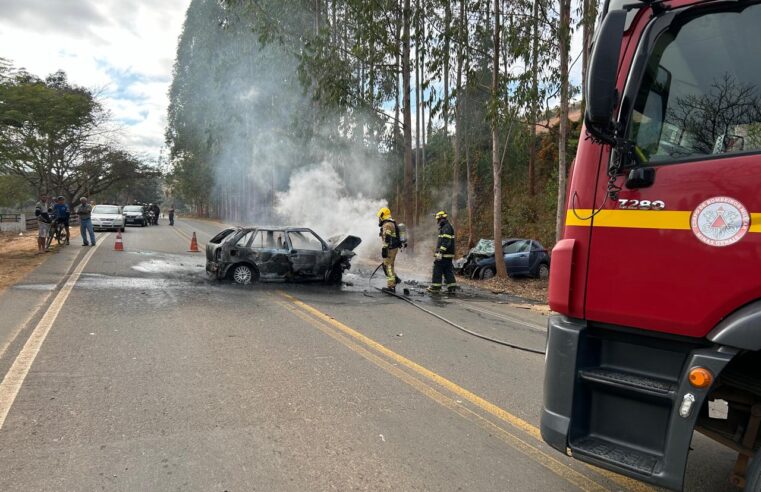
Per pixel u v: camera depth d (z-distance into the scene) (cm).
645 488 321
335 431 388
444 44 1524
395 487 312
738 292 229
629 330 265
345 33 1833
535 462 352
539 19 1273
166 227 3456
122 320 711
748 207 228
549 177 2447
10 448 341
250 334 665
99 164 4525
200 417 402
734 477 268
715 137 245
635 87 258
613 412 262
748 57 241
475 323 820
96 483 303
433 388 491
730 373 256
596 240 271
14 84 1343
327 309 866
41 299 834
